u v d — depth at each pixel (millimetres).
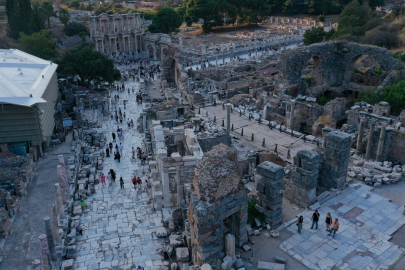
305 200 28938
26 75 52688
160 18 132750
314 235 25891
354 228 26469
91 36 113500
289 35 133875
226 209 22438
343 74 72750
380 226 26656
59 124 52688
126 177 40875
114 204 35438
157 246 29188
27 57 65125
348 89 71562
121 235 30609
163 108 53750
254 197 28922
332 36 102250
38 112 43406
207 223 21578
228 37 152250
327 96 72500
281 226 26844
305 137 43531
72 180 37719
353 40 93188
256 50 111188
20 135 43594
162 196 34094
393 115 54375
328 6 173750
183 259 25562
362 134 38594
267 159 37656
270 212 26297
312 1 172000
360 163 36188
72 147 46156
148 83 82938
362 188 31297
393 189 31203
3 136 43250
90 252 28500
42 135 44531
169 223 30578
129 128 56094
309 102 54750
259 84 70375
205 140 39750
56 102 58219
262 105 56750
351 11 112438
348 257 23828
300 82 68312
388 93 56031
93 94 65375
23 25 101562
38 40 87250
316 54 69562
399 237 25625
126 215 33500
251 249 24562
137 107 66938
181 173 32750
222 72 84188
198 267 22438
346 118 55250
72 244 28953
